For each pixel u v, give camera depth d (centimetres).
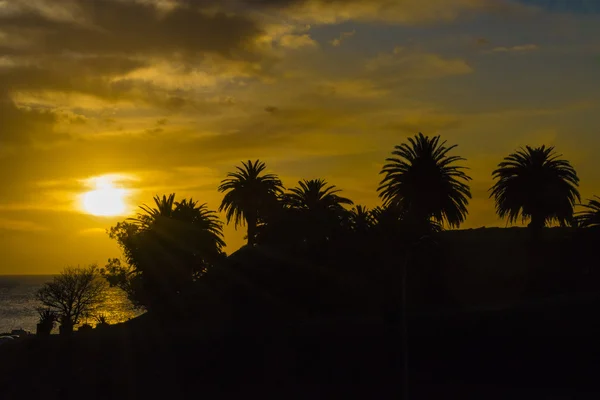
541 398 4962
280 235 7788
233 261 8444
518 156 8556
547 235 10219
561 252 8619
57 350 6819
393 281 5444
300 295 7444
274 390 5506
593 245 7450
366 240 5469
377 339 6166
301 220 7469
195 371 6072
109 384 5822
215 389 5647
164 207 9525
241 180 9725
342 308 7312
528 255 8956
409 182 8025
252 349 6334
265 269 7894
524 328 6419
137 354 6588
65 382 5916
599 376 5372
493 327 6475
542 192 8338
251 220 9638
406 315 7200
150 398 5444
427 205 7975
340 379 5625
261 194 9581
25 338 7531
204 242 9081
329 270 7062
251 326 7194
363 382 5512
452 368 5712
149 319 8475
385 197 8231
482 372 5634
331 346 6156
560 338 6072
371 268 5678
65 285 10144
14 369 6378
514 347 6003
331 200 7794
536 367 5625
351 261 6275
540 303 7269
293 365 5972
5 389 5784
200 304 8319
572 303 7075
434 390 5231
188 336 7000
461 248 9762
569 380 5394
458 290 8388
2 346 7312
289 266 7506
